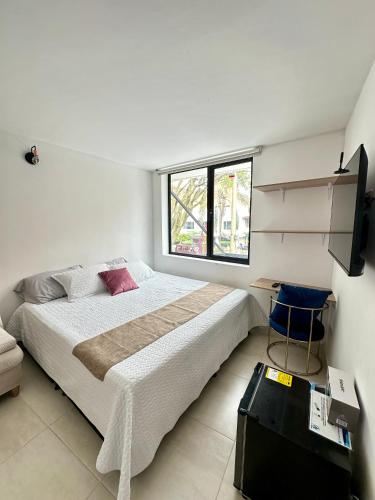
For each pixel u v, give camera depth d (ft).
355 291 4.30
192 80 4.53
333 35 3.40
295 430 3.24
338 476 2.85
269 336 7.91
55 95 5.00
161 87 4.75
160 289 8.92
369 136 4.05
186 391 4.88
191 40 3.50
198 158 9.73
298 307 6.25
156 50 3.71
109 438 3.67
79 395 4.77
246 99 5.22
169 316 6.36
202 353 5.45
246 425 3.46
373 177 3.58
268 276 8.71
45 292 7.41
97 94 4.99
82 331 5.48
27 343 6.85
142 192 11.69
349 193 3.67
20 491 3.66
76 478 3.84
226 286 9.32
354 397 3.36
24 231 7.60
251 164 9.05
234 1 2.87
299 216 7.86
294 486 3.18
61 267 8.66
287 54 3.81
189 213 11.75
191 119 6.19
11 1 2.83
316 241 7.63
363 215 3.40
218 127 6.69
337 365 5.54
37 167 7.73
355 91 4.84
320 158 7.29
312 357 7.37
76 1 2.85
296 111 5.76
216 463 4.10
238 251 10.27
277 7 2.95
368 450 2.94
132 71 4.24
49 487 3.71
